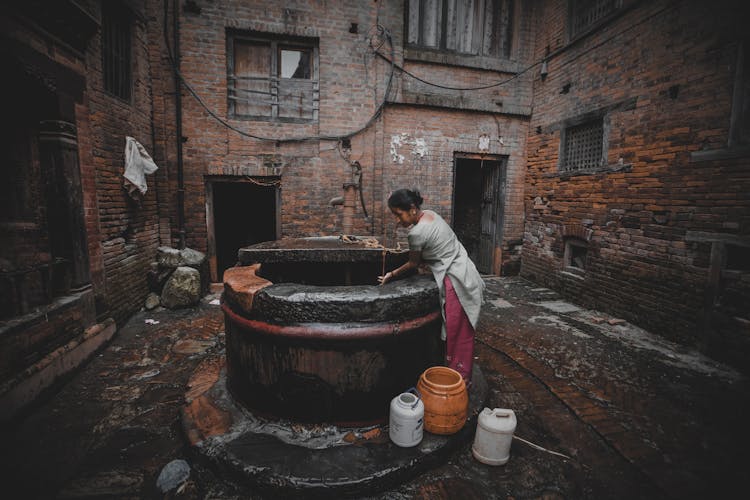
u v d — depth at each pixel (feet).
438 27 23.06
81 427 8.89
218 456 7.45
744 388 11.01
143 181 16.52
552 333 15.40
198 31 19.52
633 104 16.46
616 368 12.28
